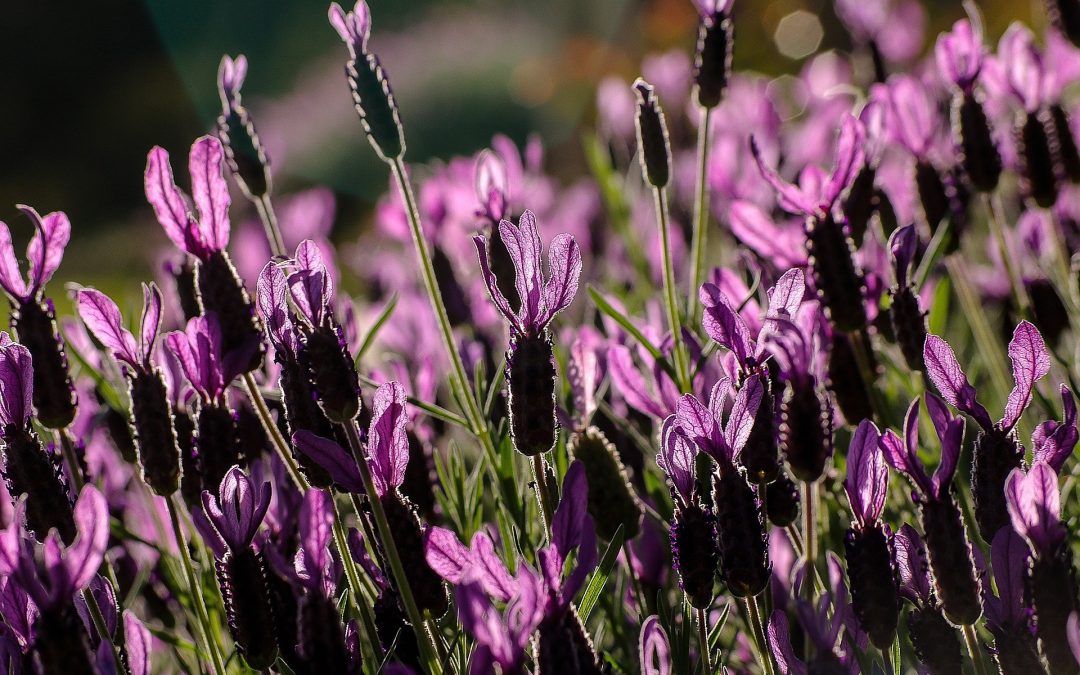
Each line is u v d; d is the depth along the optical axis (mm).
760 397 774
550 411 797
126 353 813
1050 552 752
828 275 843
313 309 780
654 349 870
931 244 924
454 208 1129
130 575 923
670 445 778
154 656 946
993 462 784
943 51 948
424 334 1036
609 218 1475
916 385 913
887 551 771
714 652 839
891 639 775
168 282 965
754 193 1037
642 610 850
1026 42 958
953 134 956
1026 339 778
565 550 738
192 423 842
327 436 808
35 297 819
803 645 821
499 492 881
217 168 841
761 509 785
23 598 766
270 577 813
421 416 923
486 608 724
